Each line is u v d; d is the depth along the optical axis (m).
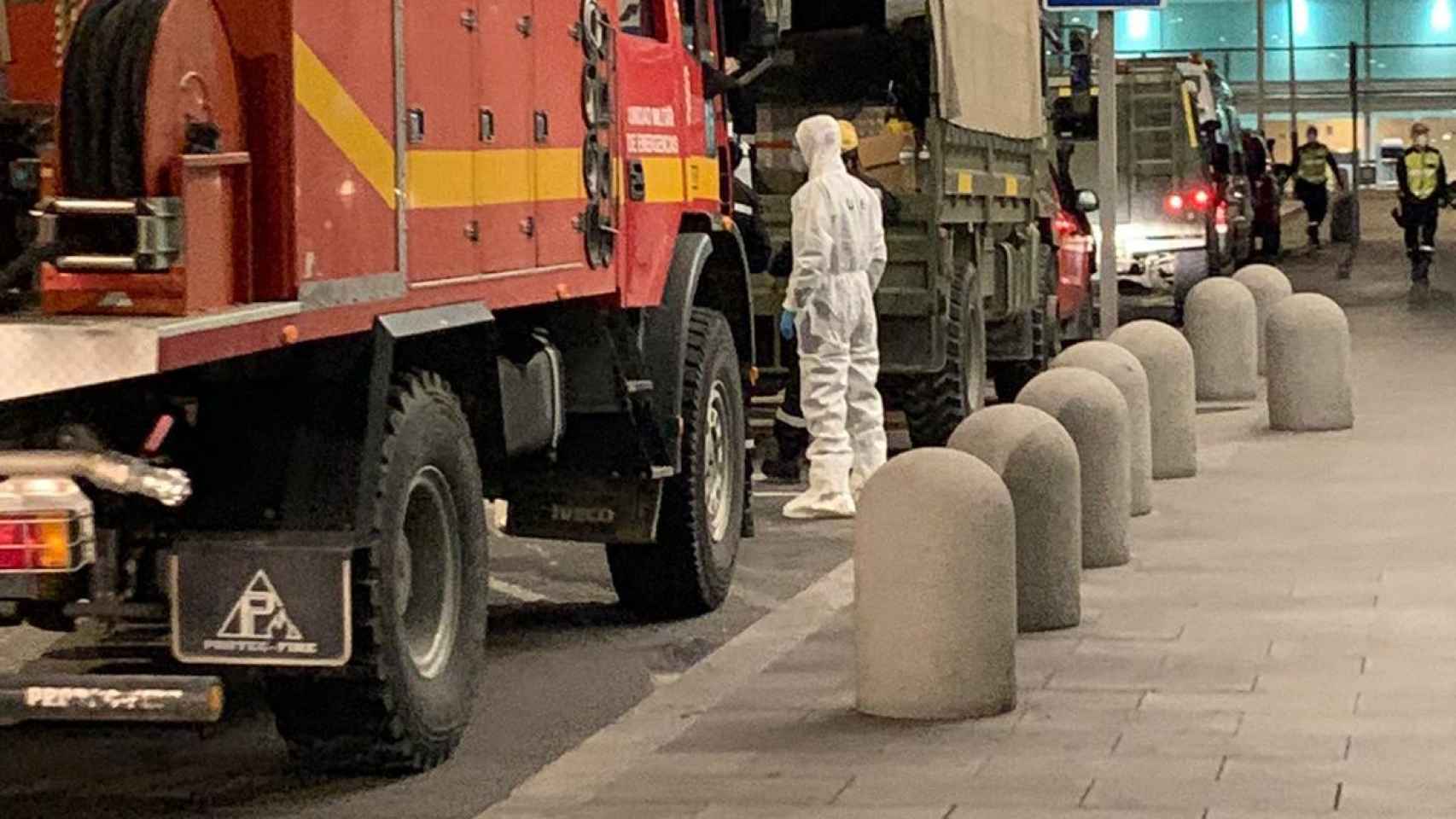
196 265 6.66
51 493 6.65
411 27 7.98
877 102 18.39
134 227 6.41
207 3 6.82
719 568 11.63
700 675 10.04
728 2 12.46
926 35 17.59
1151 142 30.34
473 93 8.59
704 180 11.82
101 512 7.39
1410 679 9.23
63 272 6.52
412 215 7.99
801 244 14.22
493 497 10.79
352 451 7.63
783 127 18.38
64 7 6.62
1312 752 8.05
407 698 8.10
